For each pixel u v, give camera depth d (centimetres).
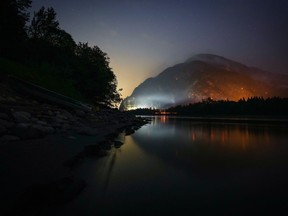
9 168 560
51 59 3831
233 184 701
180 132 2788
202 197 587
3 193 437
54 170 604
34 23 4275
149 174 795
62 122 1549
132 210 496
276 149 1432
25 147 796
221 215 482
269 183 715
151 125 4547
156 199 567
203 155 1197
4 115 1119
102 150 1066
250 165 966
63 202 514
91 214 468
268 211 504
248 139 2027
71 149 915
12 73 2114
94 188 622
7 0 2798
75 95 3362
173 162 1007
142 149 1340
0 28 2689
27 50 3281
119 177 743
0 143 811
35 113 1497
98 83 4528
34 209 464
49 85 2683
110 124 2612
